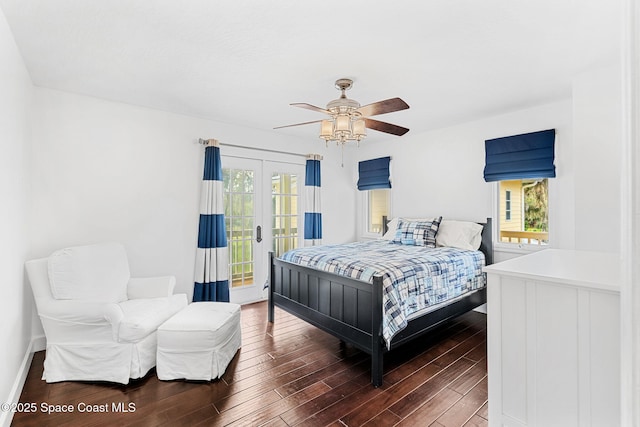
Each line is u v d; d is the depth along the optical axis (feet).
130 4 5.85
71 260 8.36
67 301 7.92
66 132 10.03
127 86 9.67
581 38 6.91
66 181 10.02
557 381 3.83
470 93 10.18
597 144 8.43
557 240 11.06
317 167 16.17
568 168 10.79
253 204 14.66
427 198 15.01
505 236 13.03
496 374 4.30
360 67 8.32
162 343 7.86
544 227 11.96
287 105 11.35
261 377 7.97
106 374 7.70
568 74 8.73
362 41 7.05
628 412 2.09
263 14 6.10
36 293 7.93
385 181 16.53
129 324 7.60
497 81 9.23
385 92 10.06
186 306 9.53
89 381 7.75
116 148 10.97
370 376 8.02
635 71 2.00
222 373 8.09
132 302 8.96
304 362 8.75
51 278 7.97
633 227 2.01
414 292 8.72
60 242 9.92
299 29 6.59
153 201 11.77
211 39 7.00
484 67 8.33
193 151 12.76
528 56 7.73
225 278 13.08
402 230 13.79
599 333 3.54
